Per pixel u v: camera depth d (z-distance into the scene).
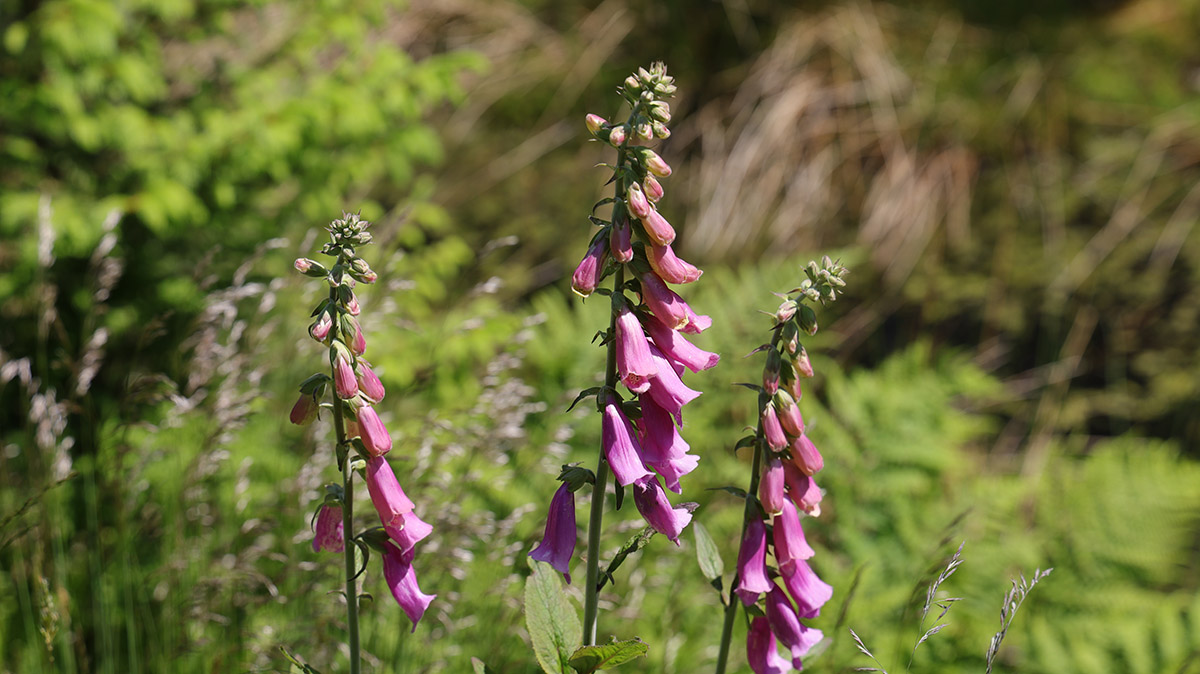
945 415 3.80
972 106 6.03
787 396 1.45
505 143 6.43
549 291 5.52
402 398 3.35
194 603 2.34
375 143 4.48
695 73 6.35
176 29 4.45
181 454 3.00
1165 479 3.56
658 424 1.46
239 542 2.68
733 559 3.02
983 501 3.53
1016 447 4.92
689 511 1.54
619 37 6.54
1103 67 6.27
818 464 1.46
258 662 2.29
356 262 1.41
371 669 2.38
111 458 2.69
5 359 3.03
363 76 4.38
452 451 2.54
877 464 3.57
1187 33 6.50
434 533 2.36
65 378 3.87
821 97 6.05
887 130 5.89
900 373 4.05
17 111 3.80
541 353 3.98
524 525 2.90
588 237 5.80
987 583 3.18
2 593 3.01
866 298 5.51
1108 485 3.57
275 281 2.67
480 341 3.82
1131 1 6.80
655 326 1.45
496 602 2.59
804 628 1.57
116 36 4.05
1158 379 5.07
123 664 2.65
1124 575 3.31
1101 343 5.29
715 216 5.61
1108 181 5.80
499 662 2.44
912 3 6.61
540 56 6.71
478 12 6.84
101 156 4.20
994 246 5.60
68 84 3.70
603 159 6.18
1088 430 5.00
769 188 5.69
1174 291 5.35
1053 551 3.39
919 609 2.07
